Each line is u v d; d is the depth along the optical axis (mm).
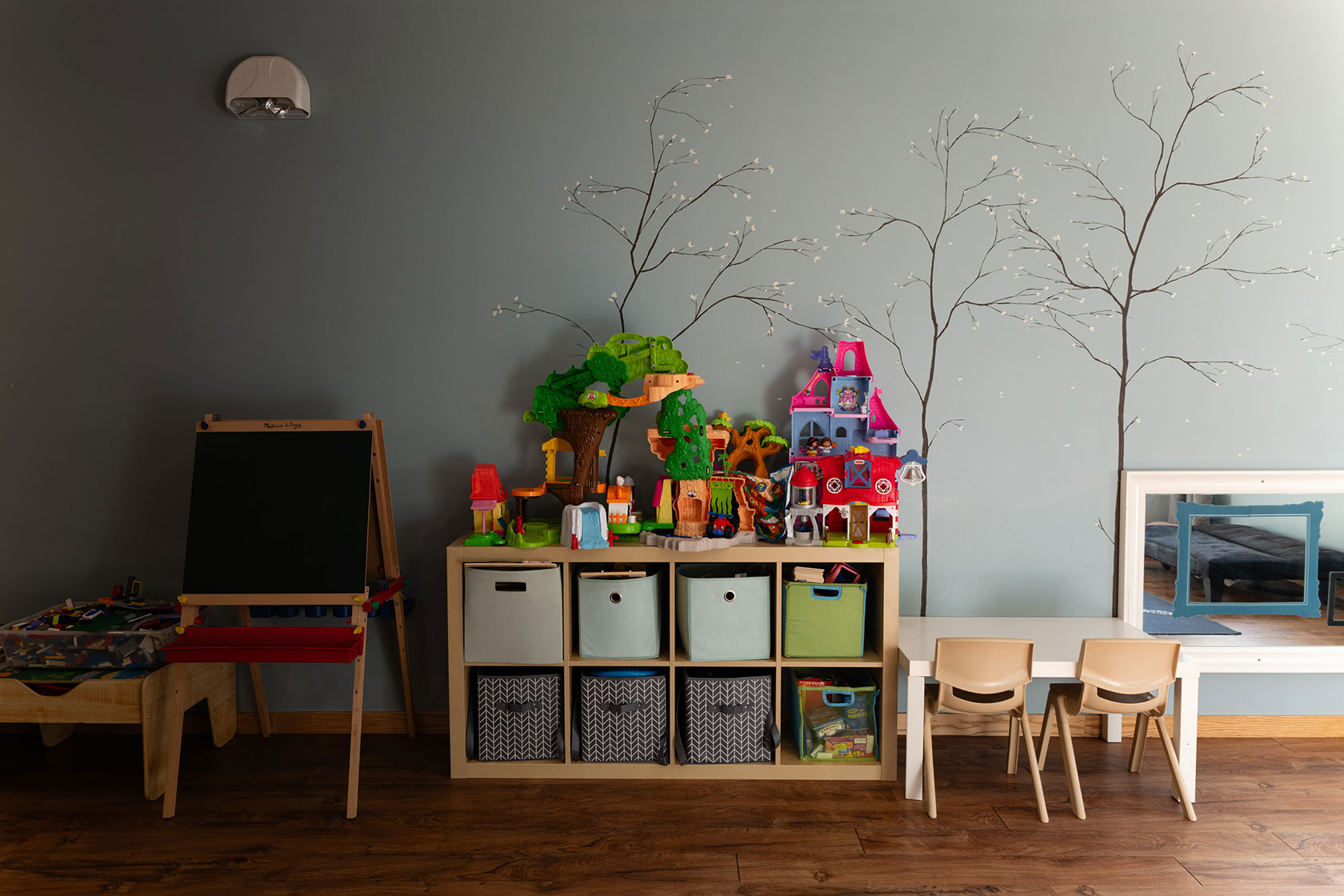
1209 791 2381
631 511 2564
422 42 2668
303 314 2732
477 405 2752
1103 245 2705
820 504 2543
